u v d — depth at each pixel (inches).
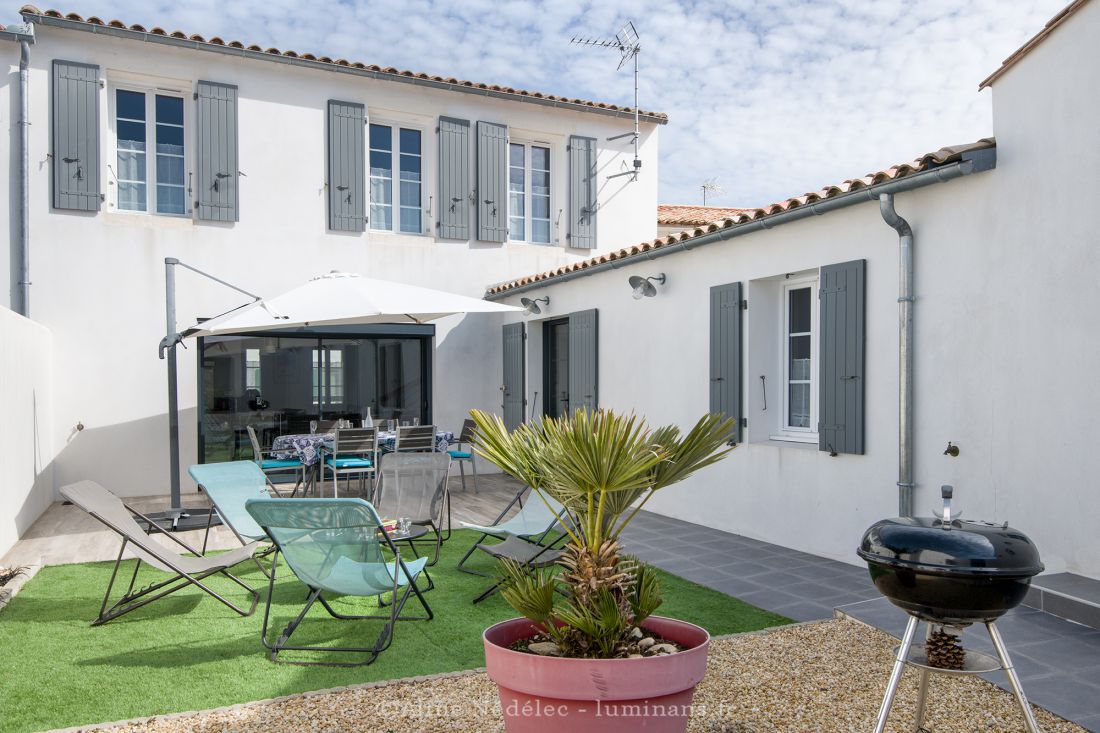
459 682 139.9
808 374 271.1
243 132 410.6
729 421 109.8
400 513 233.5
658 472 107.3
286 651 160.4
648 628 114.5
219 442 408.5
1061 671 137.3
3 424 259.1
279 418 421.7
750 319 277.7
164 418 394.3
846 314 234.5
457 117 457.7
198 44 391.5
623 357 354.3
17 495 282.0
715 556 247.0
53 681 143.5
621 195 502.0
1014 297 187.8
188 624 179.8
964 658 102.2
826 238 244.5
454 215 456.4
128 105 397.7
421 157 459.8
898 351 218.7
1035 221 182.9
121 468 386.3
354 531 158.6
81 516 333.4
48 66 373.4
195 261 401.4
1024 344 185.3
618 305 358.3
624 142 502.9
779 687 135.5
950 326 203.8
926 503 210.1
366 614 186.4
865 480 230.1
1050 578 174.2
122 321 387.5
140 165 399.2
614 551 105.8
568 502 109.3
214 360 407.8
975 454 197.0
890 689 101.8
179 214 405.7
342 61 421.4
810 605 191.0
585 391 381.4
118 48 384.5
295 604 197.2
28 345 309.7
